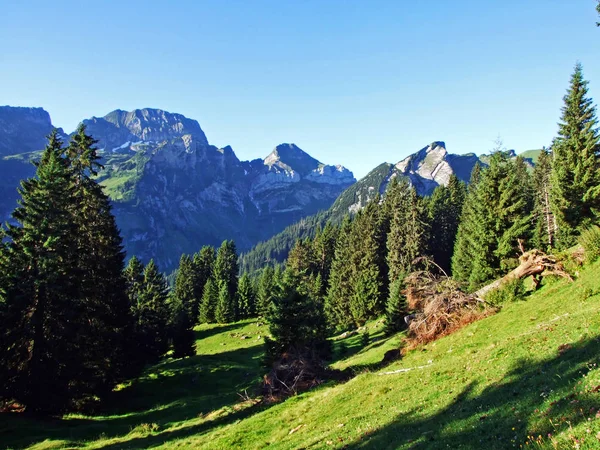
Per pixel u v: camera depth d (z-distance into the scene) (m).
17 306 29.47
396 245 67.81
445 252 77.75
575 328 15.93
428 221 75.12
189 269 113.31
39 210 31.80
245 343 73.00
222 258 115.06
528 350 16.22
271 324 35.47
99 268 38.94
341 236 92.62
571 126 50.50
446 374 18.30
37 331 30.41
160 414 32.84
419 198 69.06
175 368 52.50
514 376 14.04
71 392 30.84
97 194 40.56
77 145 40.25
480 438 9.91
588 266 25.62
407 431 13.33
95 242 39.62
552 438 7.82
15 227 32.81
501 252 39.62
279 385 30.19
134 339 44.56
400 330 44.28
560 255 27.94
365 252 73.81
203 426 26.16
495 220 41.25
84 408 33.38
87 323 35.91
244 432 21.25
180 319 64.06
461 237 57.47
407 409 15.88
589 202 42.72
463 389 15.25
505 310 25.89
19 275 30.50
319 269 102.50
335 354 48.34
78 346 33.31
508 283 28.09
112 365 38.03
